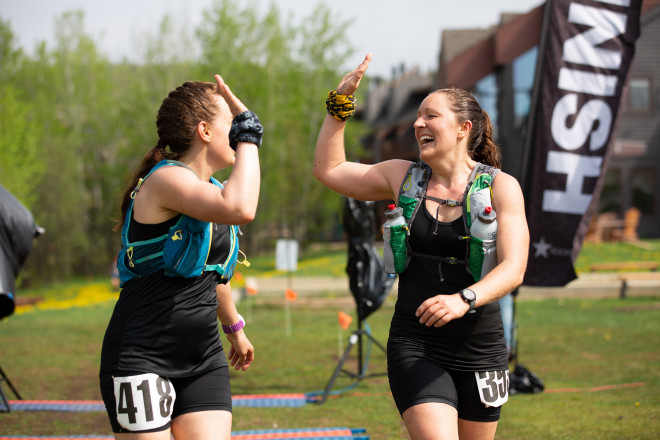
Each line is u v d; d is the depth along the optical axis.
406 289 4.46
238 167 3.92
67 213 49.56
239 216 3.83
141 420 3.85
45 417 9.55
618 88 10.90
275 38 51.34
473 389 4.29
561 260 10.90
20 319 23.17
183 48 55.31
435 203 4.41
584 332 17.30
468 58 36.00
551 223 10.91
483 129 4.64
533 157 10.95
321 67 52.97
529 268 10.95
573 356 14.17
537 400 10.19
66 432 8.67
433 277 4.36
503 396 4.35
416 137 4.59
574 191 10.91
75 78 57.88
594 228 39.56
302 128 54.22
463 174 4.48
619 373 12.24
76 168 52.31
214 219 3.88
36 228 10.48
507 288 4.00
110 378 3.95
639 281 25.33
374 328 19.03
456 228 4.30
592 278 26.03
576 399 10.16
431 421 4.01
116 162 57.59
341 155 4.95
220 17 49.69
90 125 58.25
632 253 34.03
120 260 4.14
